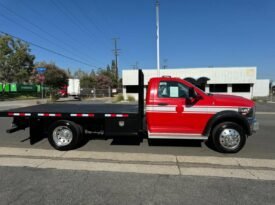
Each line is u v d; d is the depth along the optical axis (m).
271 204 4.11
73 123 7.36
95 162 6.22
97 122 7.60
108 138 8.89
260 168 5.84
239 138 6.96
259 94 46.25
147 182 4.97
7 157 6.66
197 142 8.30
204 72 38.69
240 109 6.99
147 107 7.24
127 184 4.87
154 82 7.28
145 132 7.69
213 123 6.99
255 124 7.16
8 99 41.41
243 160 6.42
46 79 55.47
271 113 18.06
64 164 6.06
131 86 40.28
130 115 7.29
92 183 4.91
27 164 6.05
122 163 6.15
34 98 45.94
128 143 8.20
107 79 73.75
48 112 7.52
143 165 6.00
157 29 28.17
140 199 4.26
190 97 7.09
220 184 4.89
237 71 38.25
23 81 58.03
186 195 4.41
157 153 7.05
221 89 39.31
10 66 51.88
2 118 14.64
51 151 7.27
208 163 6.18
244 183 4.94
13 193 4.47
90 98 44.88
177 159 6.48
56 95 38.19
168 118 7.18
